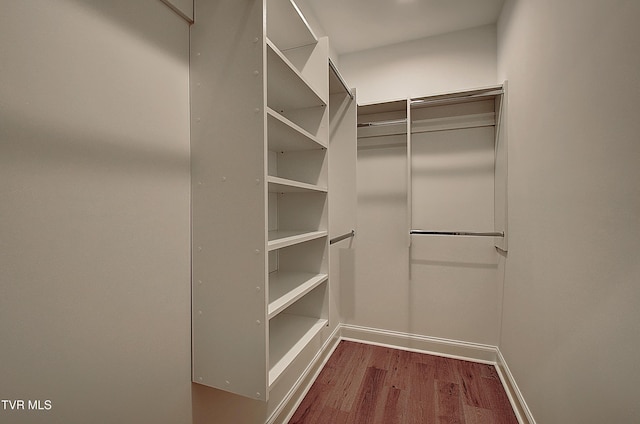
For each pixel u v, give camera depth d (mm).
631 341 722
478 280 2135
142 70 811
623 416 749
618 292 775
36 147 585
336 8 1907
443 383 1847
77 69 655
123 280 757
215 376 957
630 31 723
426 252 2254
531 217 1407
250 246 908
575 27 995
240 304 922
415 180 2281
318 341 2010
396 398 1704
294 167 1570
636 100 703
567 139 1053
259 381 901
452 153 2191
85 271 670
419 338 2266
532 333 1393
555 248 1149
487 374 1945
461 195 2172
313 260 1551
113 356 731
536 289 1345
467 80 2137
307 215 1556
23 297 568
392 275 2340
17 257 559
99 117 700
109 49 724
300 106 1517
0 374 539
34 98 581
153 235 844
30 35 576
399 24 2078
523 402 1492
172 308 910
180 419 934
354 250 2428
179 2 921
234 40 921
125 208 763
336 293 2418
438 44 2205
